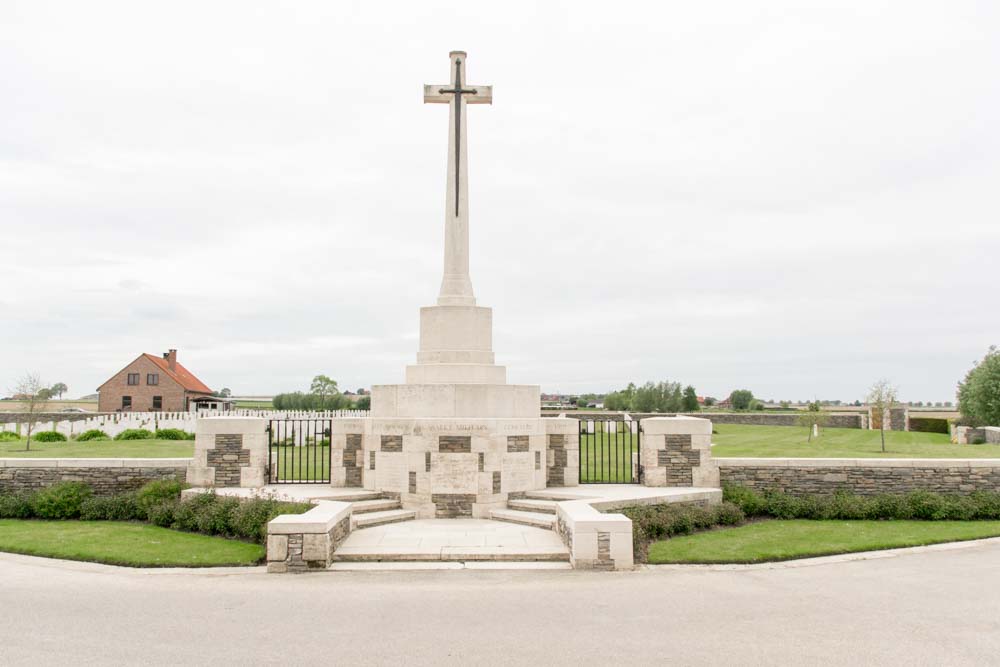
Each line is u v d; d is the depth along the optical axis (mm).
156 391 53344
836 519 13938
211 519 12258
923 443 28328
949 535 12375
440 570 9922
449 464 13109
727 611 7945
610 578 9547
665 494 13484
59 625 7410
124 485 14523
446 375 14109
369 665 6273
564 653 6574
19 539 11844
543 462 14336
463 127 14844
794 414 41531
